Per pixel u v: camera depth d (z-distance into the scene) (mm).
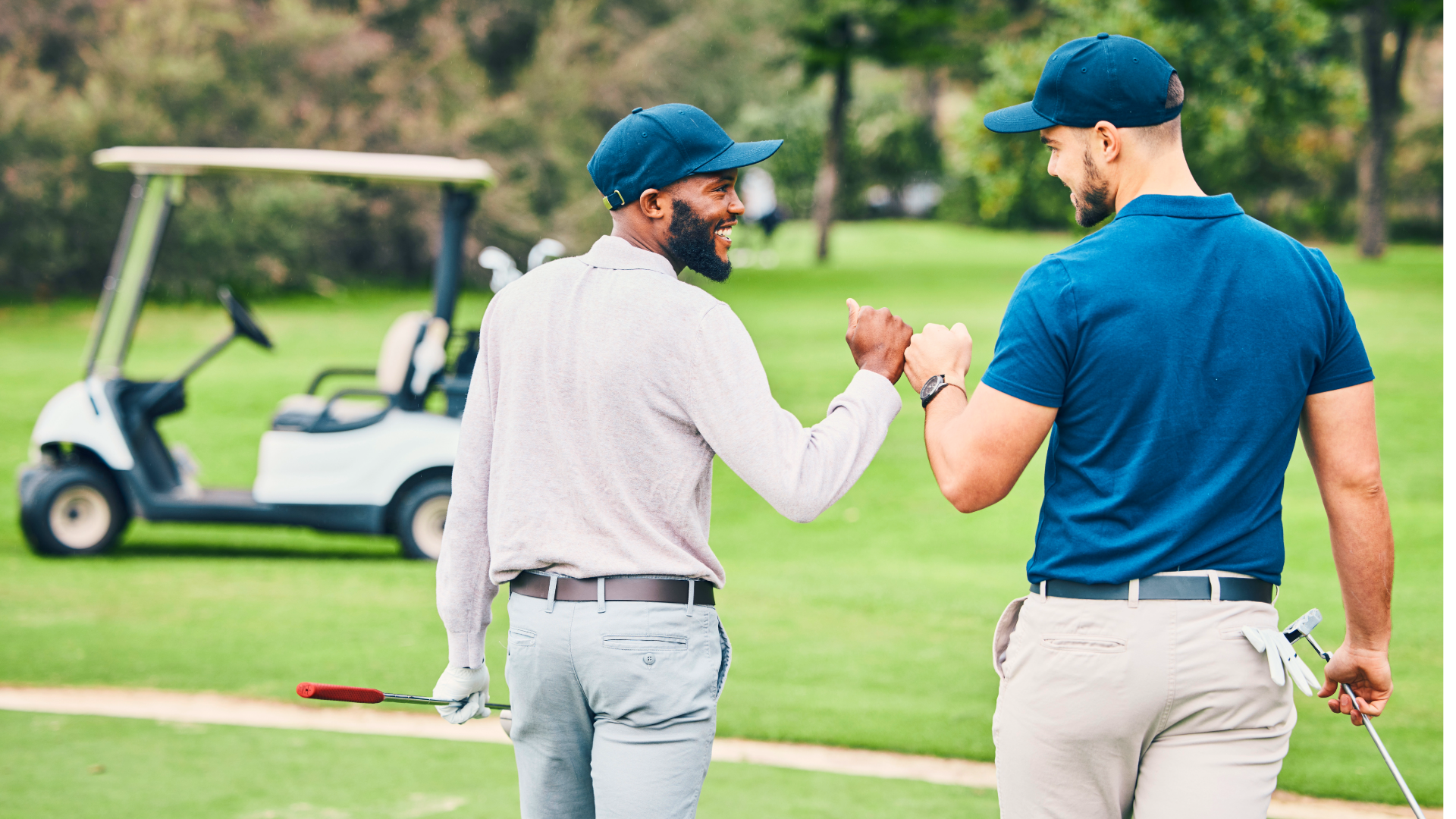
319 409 10266
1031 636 2816
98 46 30359
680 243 2963
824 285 33531
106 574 9445
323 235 32469
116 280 10188
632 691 2826
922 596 8828
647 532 2855
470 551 3094
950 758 5648
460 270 10164
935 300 29656
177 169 10023
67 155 28016
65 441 9828
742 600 8695
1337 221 49594
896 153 63031
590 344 2846
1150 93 2805
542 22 35906
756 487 2801
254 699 6445
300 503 9797
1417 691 6523
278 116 30328
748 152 2922
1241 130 33531
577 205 33562
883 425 2949
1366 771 5387
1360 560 2873
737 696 6527
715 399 2793
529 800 3111
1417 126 50875
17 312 26859
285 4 31203
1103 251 2750
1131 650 2689
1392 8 36875
